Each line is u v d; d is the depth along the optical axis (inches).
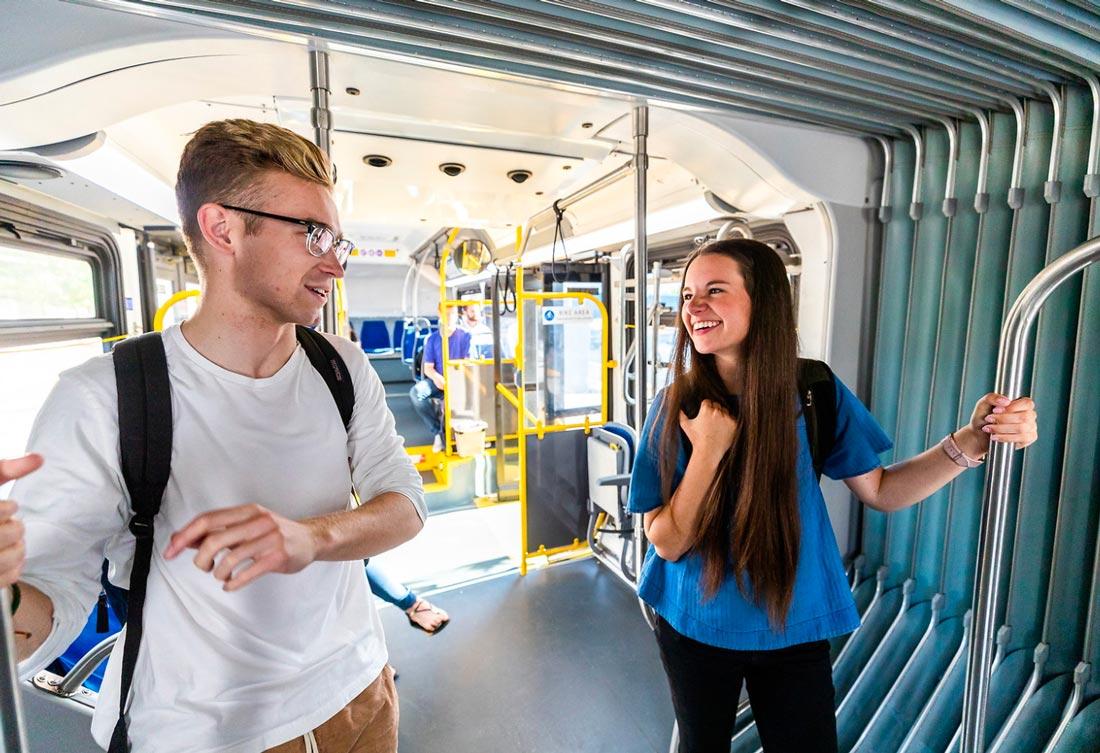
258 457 33.7
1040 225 64.3
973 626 46.1
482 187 103.3
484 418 223.1
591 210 143.3
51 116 51.4
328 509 36.6
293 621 35.6
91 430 29.5
